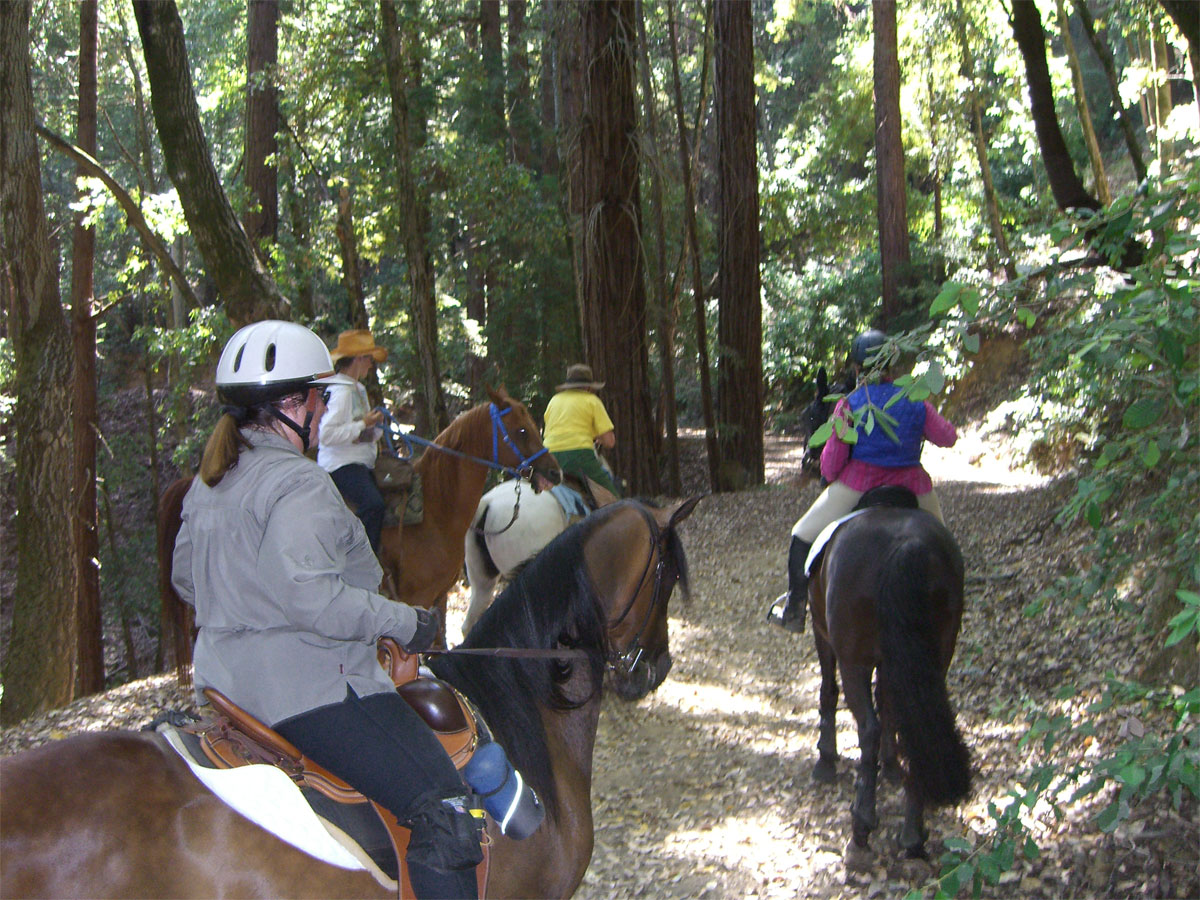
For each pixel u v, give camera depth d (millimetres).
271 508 2568
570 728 3514
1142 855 4375
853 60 33656
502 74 22828
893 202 26672
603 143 16922
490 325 24109
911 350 3451
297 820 2545
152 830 2400
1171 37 19078
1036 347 4344
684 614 10930
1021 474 16484
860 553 5016
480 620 3551
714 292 23641
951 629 4871
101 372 31312
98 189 14938
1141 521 3945
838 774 6258
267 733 2627
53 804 2340
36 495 11234
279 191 23984
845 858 4992
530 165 26328
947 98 28562
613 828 5934
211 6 30750
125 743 2547
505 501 8211
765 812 5871
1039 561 9656
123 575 21281
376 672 2752
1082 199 10555
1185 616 2941
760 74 33625
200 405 27156
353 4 18703
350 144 21078
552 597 3480
